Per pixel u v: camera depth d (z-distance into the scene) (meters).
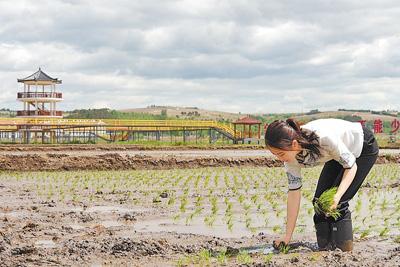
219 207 13.52
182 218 11.67
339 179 7.01
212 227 10.53
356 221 11.25
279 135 6.46
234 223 11.00
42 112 64.94
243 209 13.11
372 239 8.84
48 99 65.00
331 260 6.71
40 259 7.20
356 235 9.39
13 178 23.05
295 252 7.35
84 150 41.94
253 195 16.27
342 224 7.27
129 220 11.38
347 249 7.33
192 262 6.96
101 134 67.12
